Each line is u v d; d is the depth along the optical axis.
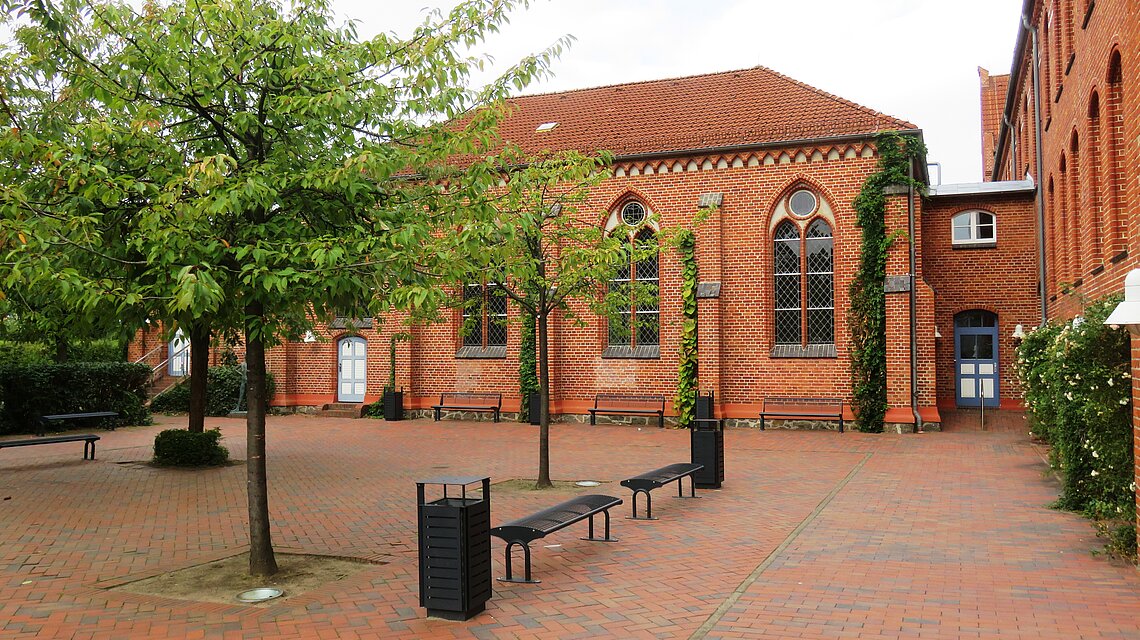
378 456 17.05
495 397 24.98
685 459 16.28
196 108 7.64
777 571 7.78
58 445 19.08
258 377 7.95
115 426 23.55
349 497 12.25
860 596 6.89
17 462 16.16
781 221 22.36
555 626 6.28
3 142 6.59
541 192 12.99
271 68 7.62
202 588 7.45
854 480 13.25
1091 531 9.28
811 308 22.17
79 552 8.88
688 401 22.45
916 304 21.08
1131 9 8.95
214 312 7.17
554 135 25.58
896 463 15.16
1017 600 6.71
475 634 6.12
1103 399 8.93
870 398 20.97
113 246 7.10
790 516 10.45
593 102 27.19
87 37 7.43
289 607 6.85
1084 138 14.96
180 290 5.89
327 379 27.33
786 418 21.69
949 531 9.39
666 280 23.11
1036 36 21.73
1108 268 12.92
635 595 7.07
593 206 23.77
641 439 19.92
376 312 7.75
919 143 21.11
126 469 15.17
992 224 24.39
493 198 8.41
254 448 7.91
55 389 22.28
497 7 8.04
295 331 10.52
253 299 7.15
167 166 7.45
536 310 13.27
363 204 7.93
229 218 7.38
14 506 11.59
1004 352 23.97
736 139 22.55
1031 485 12.46
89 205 6.89
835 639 5.84
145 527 10.19
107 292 6.41
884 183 21.16
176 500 12.04
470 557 6.53
